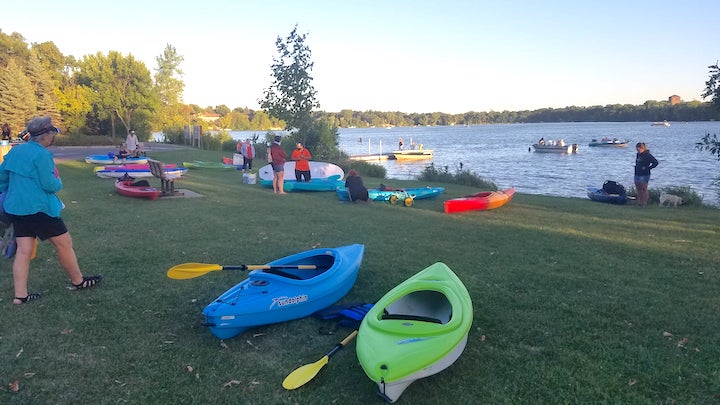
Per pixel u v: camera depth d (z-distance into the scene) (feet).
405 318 13.88
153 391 11.88
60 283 18.81
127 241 25.34
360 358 11.58
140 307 16.78
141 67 171.73
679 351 13.76
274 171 46.83
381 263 22.24
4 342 14.02
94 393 11.76
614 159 146.10
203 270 16.33
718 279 20.18
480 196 41.91
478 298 17.89
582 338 14.60
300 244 25.75
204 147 123.13
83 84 174.60
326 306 16.72
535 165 127.44
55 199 16.69
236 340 14.56
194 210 34.94
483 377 12.50
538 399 11.53
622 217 36.65
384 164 138.92
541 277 20.34
